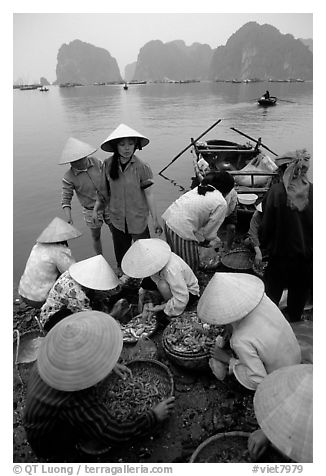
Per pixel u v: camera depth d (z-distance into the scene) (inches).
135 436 87.8
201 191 144.6
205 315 99.3
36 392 83.4
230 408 108.0
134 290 159.8
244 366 97.5
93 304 147.8
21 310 160.9
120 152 150.9
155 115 850.8
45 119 828.6
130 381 111.8
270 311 98.2
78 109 1050.7
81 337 81.5
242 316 94.2
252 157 317.7
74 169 178.4
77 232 142.0
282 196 115.8
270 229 122.8
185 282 134.2
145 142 154.7
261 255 158.9
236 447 92.7
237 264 173.3
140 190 164.1
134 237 176.2
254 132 586.9
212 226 147.2
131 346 130.0
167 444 99.0
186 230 145.9
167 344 121.0
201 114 840.3
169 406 95.5
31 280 139.1
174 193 317.7
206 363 115.1
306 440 71.9
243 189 234.4
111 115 876.0
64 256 139.2
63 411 81.3
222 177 148.9
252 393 110.7
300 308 135.0
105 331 85.3
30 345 133.0
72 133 628.7
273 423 75.7
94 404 83.4
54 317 120.0
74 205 295.3
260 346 93.7
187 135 585.3
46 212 284.4
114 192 162.6
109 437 84.2
